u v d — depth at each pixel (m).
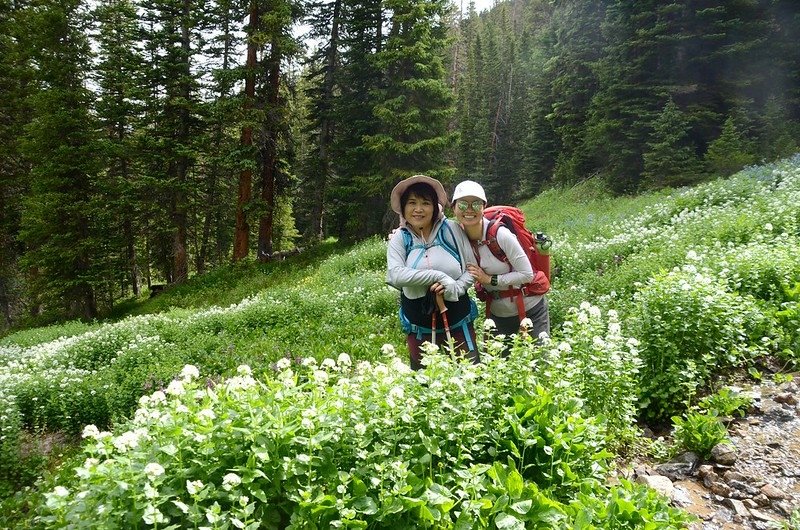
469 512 2.41
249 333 10.09
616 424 3.71
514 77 47.12
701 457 3.63
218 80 20.67
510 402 3.25
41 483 3.99
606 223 15.51
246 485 2.36
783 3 19.42
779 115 18.95
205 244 30.98
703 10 19.06
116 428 3.80
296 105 26.25
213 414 2.47
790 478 3.24
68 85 21.20
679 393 4.27
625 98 21.58
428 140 20.70
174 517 2.30
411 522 2.43
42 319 22.67
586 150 26.20
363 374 3.25
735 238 8.20
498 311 4.41
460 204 3.98
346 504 2.38
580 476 3.01
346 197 22.03
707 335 4.41
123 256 26.12
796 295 5.10
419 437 2.80
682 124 19.14
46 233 20.94
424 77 21.55
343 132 23.67
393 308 10.33
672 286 4.82
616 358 3.70
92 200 20.88
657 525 2.48
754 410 3.96
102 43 22.91
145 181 20.72
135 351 9.26
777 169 14.17
